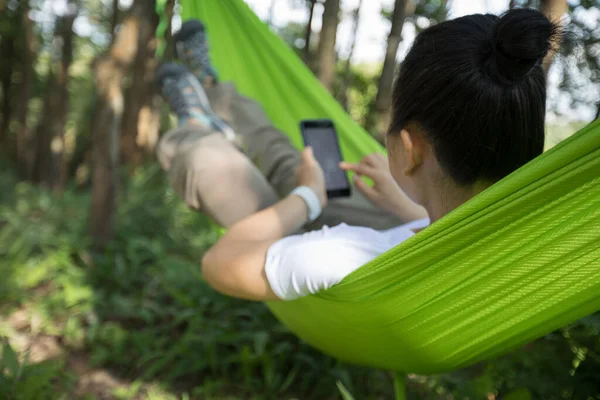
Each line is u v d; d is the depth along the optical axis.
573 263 1.16
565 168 1.02
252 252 1.33
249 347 3.03
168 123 11.45
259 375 2.90
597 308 1.27
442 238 1.12
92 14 12.88
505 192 1.05
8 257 4.30
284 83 3.04
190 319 3.23
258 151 2.61
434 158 1.19
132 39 4.74
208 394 2.69
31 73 12.02
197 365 2.85
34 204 7.69
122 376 2.89
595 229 1.10
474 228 1.11
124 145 9.75
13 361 2.26
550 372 1.97
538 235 1.12
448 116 1.13
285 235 1.48
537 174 1.02
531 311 1.26
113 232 4.72
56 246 4.70
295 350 2.96
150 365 2.98
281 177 2.55
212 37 3.01
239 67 3.03
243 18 3.05
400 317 1.30
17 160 12.38
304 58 5.29
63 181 11.52
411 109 1.18
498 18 1.12
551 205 1.07
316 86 3.00
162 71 2.59
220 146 2.34
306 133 1.96
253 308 3.24
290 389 2.80
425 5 4.19
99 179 4.65
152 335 3.14
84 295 3.62
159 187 6.66
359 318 1.35
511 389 1.92
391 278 1.20
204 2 3.02
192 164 2.26
